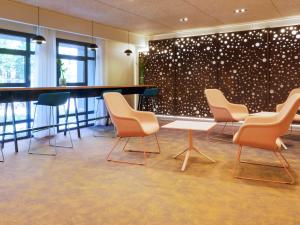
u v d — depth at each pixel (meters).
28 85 5.97
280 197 2.78
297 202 2.66
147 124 4.36
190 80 8.07
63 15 6.20
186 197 2.78
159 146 4.89
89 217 2.37
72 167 3.76
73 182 3.19
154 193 2.88
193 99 8.06
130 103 8.96
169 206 2.58
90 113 7.62
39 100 4.57
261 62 6.97
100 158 4.21
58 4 5.45
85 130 6.71
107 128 7.02
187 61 8.09
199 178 3.32
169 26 7.46
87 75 7.46
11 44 5.62
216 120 5.46
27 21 5.48
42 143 5.29
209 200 2.71
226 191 2.93
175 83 8.34
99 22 7.02
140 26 7.51
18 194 2.84
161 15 6.31
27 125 5.96
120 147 4.92
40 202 2.66
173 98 8.41
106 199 2.73
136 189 2.99
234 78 7.37
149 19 6.71
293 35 6.55
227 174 3.46
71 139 5.62
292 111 3.06
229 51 7.40
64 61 6.77
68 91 5.53
